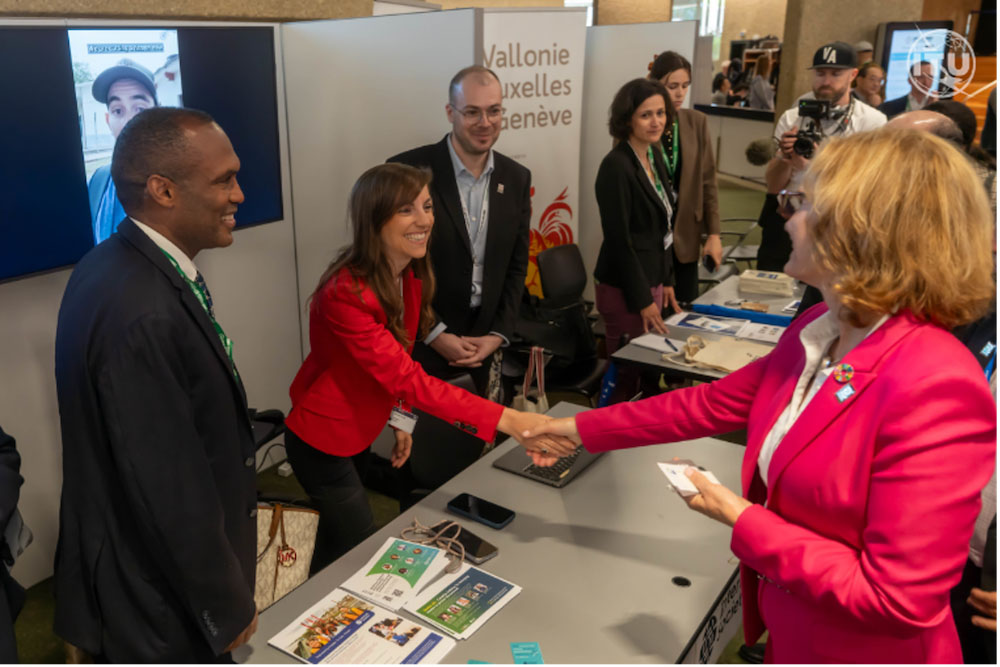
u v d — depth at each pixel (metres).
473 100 2.88
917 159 1.05
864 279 1.08
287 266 3.59
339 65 3.25
